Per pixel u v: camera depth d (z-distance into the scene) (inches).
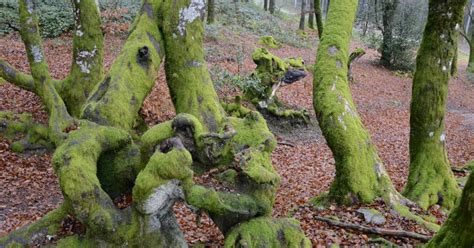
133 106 235.1
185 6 272.2
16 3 821.9
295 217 276.5
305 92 765.3
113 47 725.9
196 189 157.6
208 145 173.9
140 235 158.2
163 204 158.6
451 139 673.0
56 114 261.3
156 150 159.0
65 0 861.2
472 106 936.3
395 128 695.1
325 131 297.1
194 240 237.5
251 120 195.8
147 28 268.2
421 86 321.4
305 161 483.2
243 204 168.4
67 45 747.4
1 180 329.1
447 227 144.7
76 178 154.9
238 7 1262.3
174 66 273.0
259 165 177.0
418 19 1168.8
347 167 289.1
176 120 174.2
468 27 1926.7
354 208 281.9
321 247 231.9
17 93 495.5
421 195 318.0
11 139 383.2
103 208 156.6
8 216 281.3
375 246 238.2
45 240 167.3
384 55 1145.4
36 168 356.2
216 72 535.2
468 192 135.5
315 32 1371.8
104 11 842.2
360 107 784.3
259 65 581.0
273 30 1186.0
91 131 177.5
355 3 335.3
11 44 710.5
